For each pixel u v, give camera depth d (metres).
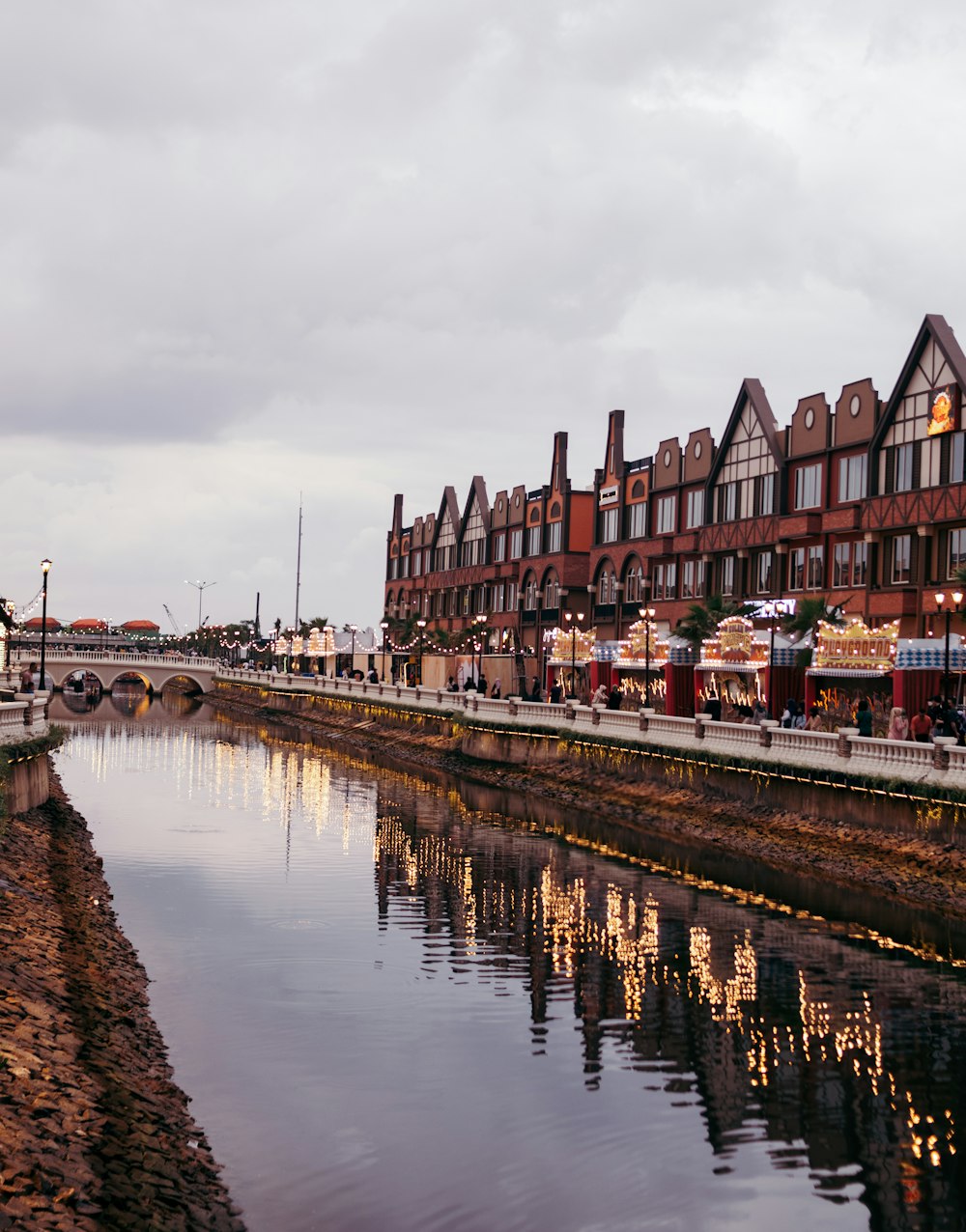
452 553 107.44
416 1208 15.09
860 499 53.75
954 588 47.75
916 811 33.62
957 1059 20.75
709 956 27.17
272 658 147.38
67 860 34.69
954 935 29.05
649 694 60.69
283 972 25.39
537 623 85.94
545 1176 16.09
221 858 38.59
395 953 27.14
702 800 44.47
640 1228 14.77
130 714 118.56
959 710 42.69
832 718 46.78
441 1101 18.62
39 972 21.44
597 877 36.09
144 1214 13.67
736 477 63.88
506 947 27.78
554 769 57.28
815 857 36.44
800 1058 20.73
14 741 39.91
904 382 51.38
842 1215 15.22
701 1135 17.55
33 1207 12.71
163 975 24.91
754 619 60.06
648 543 71.00
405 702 82.56
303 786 59.81
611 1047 21.22
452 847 41.44
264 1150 16.56
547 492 87.06
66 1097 16.03
